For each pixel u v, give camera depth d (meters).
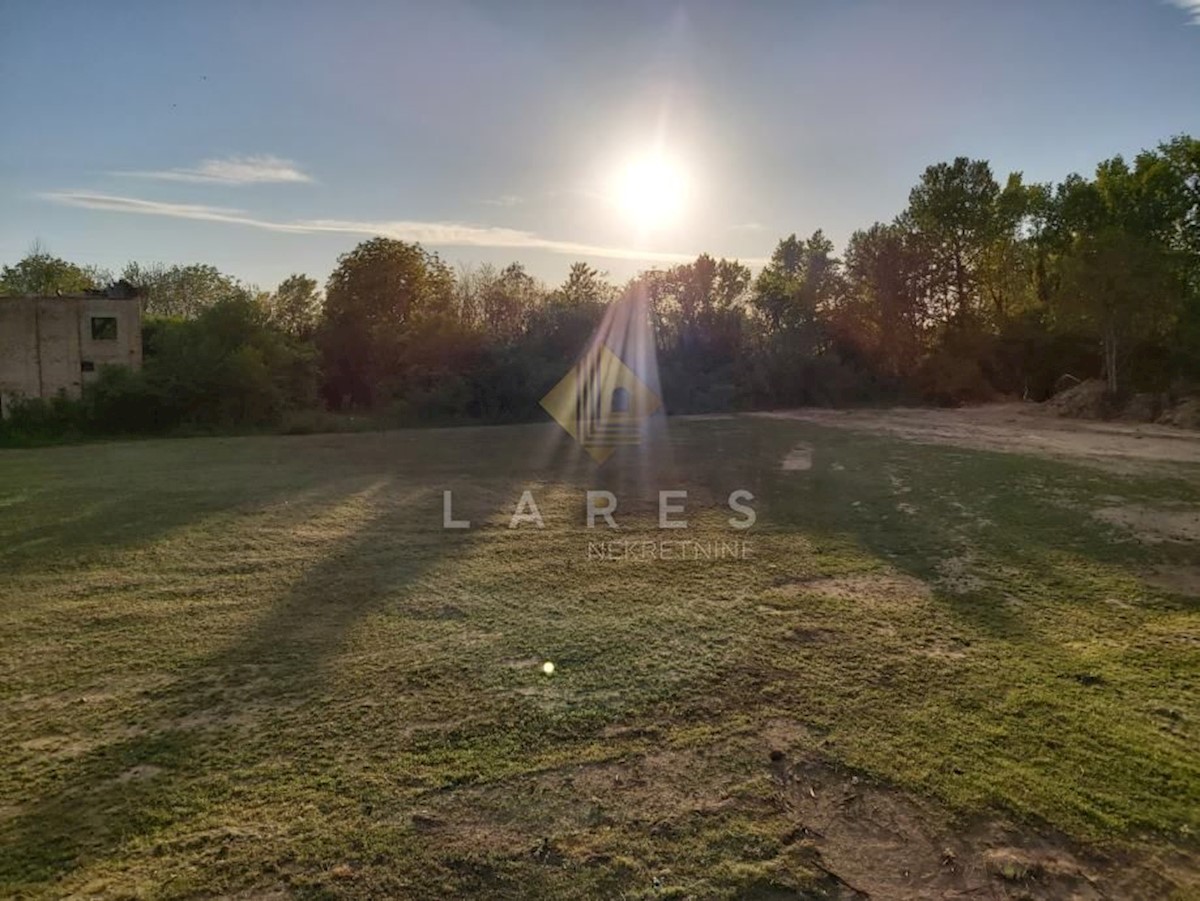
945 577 5.94
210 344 21.19
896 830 2.72
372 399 26.50
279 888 2.43
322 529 7.78
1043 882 2.46
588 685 3.99
